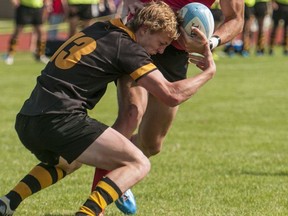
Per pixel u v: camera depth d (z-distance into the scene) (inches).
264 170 848.9
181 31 577.9
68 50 547.2
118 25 560.4
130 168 534.0
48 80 542.0
